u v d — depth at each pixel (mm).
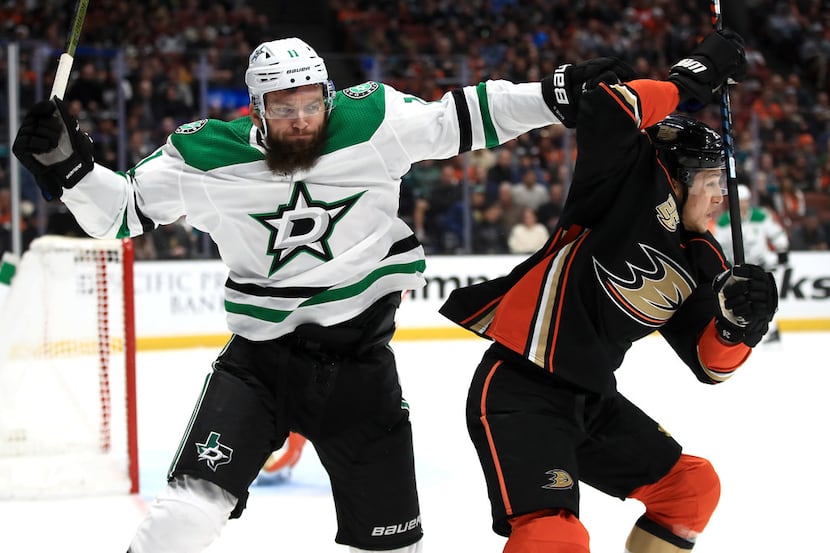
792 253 22359
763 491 9492
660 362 17312
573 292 4988
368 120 4859
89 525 8469
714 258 5160
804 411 13359
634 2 30141
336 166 4832
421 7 29141
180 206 4930
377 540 5148
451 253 20922
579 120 4766
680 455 5410
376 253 5055
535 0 29484
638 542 5520
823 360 17844
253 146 4840
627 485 5406
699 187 5121
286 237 4918
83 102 19297
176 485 4746
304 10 30016
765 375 16234
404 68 21750
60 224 18438
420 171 20828
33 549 7875
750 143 22828
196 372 16938
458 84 21797
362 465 5078
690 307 5199
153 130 19938
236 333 5102
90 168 4715
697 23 30203
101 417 9914
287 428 5074
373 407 5059
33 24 25281
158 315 19531
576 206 5074
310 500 9055
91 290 10094
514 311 5113
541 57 26812
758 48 30750
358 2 29328
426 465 10438
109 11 26141
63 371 9969
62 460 9617
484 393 5148
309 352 5004
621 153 4816
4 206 18156
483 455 5055
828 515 8656
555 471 4844
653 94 4816
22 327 9836
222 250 5066
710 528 8305
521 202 21109
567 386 5098
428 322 20734
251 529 8227
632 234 4984
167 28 26469
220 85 20484
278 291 4984
